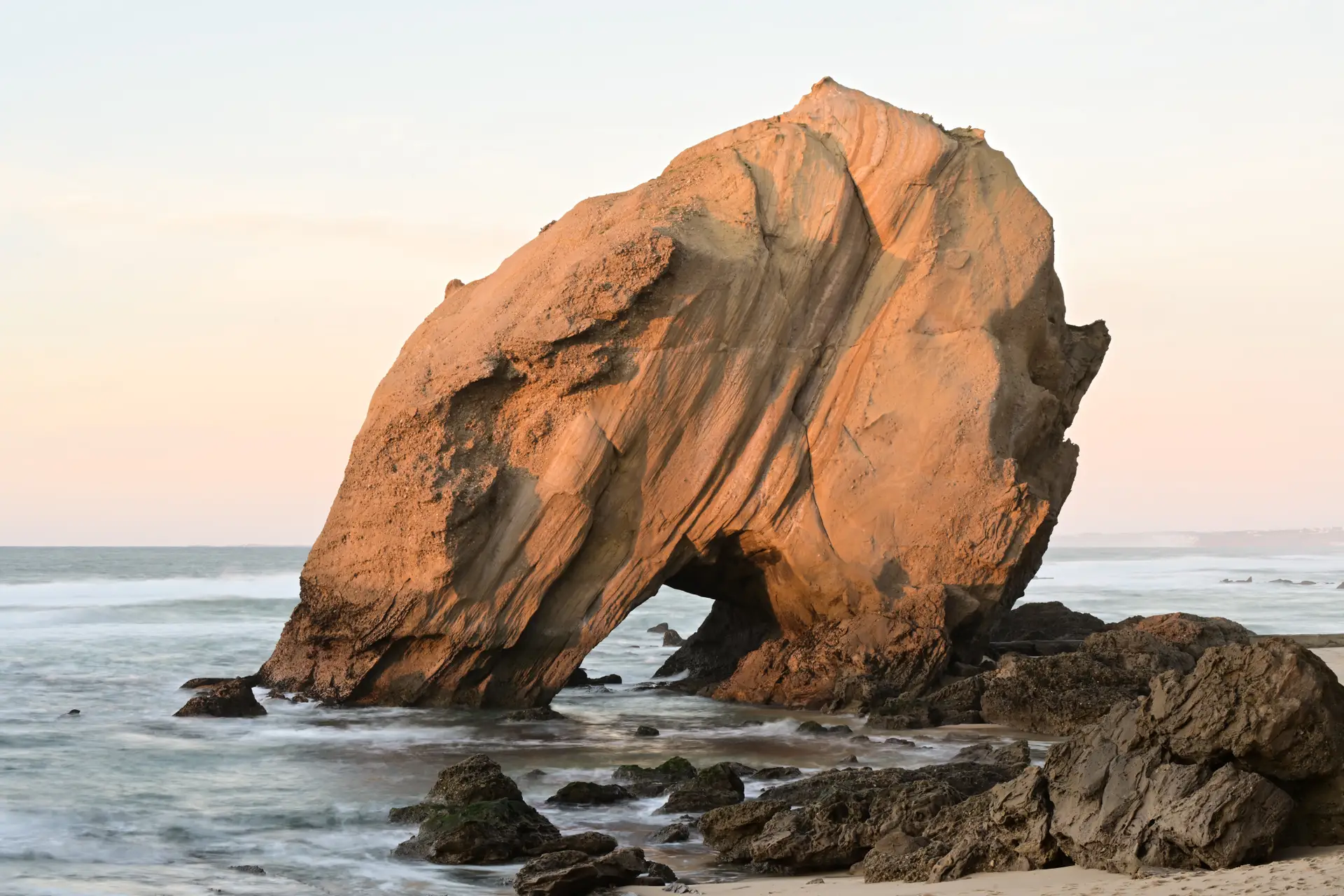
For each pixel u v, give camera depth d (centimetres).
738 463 2519
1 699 2442
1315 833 1080
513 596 2403
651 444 2466
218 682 2569
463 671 2414
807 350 2575
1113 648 2420
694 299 2431
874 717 2238
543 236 2762
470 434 2433
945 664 2414
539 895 1171
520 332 2411
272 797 1622
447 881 1241
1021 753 1678
